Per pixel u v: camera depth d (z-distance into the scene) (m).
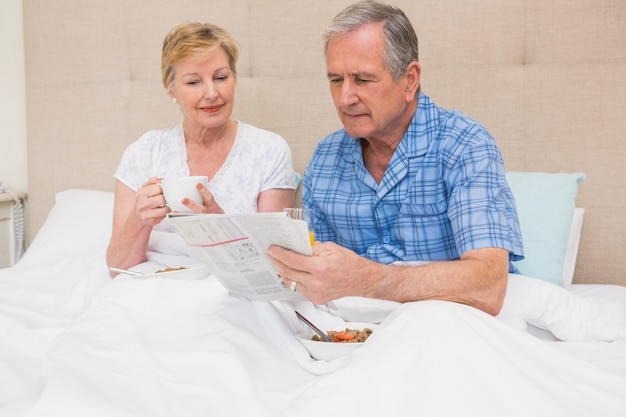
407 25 1.45
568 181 1.93
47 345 1.45
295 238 1.17
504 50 2.09
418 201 1.53
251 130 1.98
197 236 1.22
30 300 1.78
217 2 2.34
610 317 1.47
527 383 1.00
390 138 1.55
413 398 0.98
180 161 1.96
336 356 1.25
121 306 1.30
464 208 1.41
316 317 1.41
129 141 2.47
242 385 1.10
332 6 2.22
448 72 2.13
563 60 2.05
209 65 1.81
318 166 1.71
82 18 2.48
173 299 1.32
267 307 1.33
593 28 2.01
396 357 1.04
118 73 2.47
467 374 1.01
